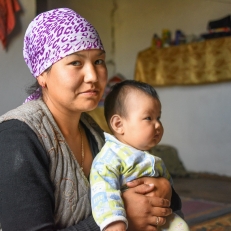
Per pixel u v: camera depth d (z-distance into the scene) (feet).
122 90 4.42
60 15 3.57
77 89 3.49
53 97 3.62
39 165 3.18
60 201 3.40
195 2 15.56
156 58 16.33
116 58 18.81
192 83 15.21
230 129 14.88
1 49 11.28
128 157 4.00
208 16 15.19
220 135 15.21
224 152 15.14
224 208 10.27
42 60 3.57
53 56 3.47
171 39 16.43
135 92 4.32
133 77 18.13
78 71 3.47
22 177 3.08
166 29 16.57
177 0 16.22
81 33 3.50
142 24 17.62
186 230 4.12
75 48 3.44
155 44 16.65
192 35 15.57
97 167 3.86
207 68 14.69
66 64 3.46
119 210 3.45
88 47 3.50
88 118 4.41
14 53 11.58
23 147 3.17
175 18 16.33
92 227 3.40
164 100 16.99
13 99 11.57
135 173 4.01
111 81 18.25
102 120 14.99
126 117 4.28
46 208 3.13
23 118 3.33
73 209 3.46
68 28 3.48
